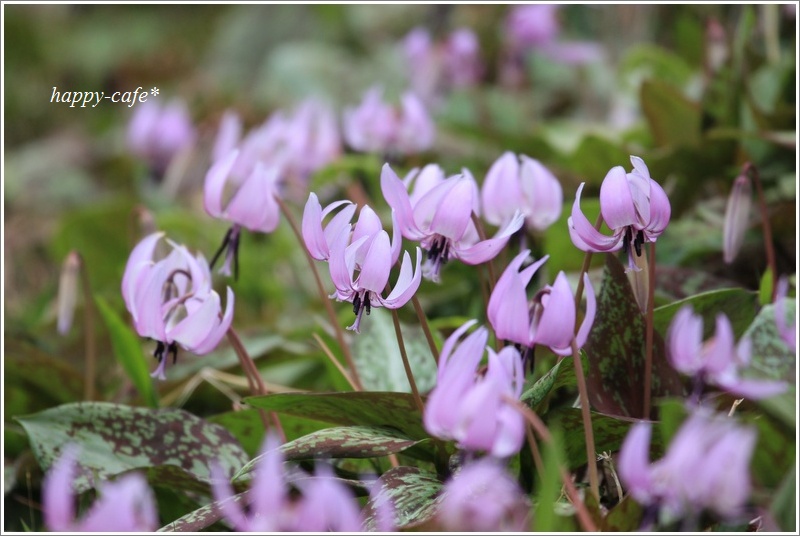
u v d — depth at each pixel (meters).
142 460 1.20
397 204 1.12
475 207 1.16
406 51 1.90
